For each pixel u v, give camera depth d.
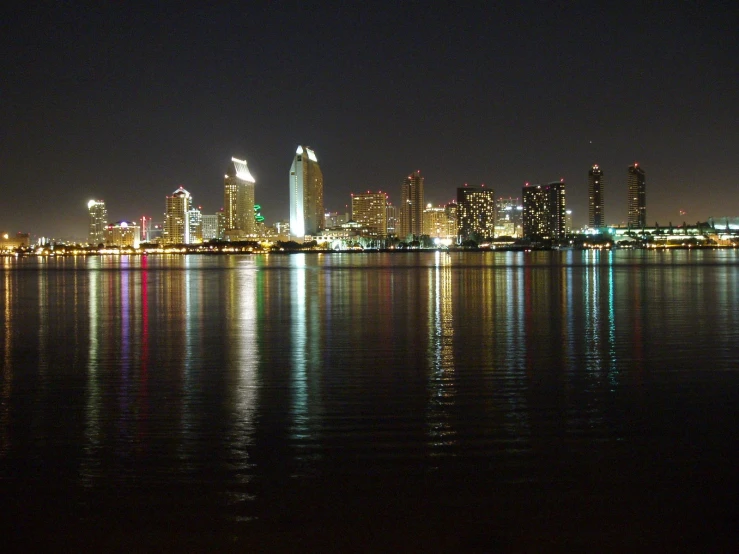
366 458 12.52
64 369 21.77
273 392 18.12
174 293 59.69
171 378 20.14
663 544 9.14
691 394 17.42
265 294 57.34
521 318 36.16
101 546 9.16
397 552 8.95
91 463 12.33
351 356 24.05
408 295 54.25
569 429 14.30
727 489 10.89
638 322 33.78
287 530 9.56
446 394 17.75
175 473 11.79
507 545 9.12
